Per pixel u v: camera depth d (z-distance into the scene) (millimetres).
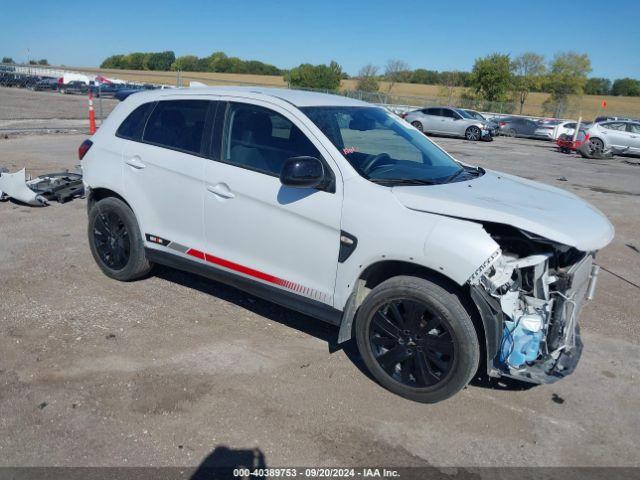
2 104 26047
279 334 4223
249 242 3957
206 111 4242
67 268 5305
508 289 3166
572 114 43500
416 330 3322
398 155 3992
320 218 3551
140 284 5016
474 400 3502
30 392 3344
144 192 4539
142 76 41938
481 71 50469
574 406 3504
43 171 9867
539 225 3082
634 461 3016
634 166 18156
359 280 3510
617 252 7027
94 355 3777
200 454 2896
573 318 3414
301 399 3406
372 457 2941
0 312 4336
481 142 25828
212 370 3670
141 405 3270
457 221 3152
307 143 3705
